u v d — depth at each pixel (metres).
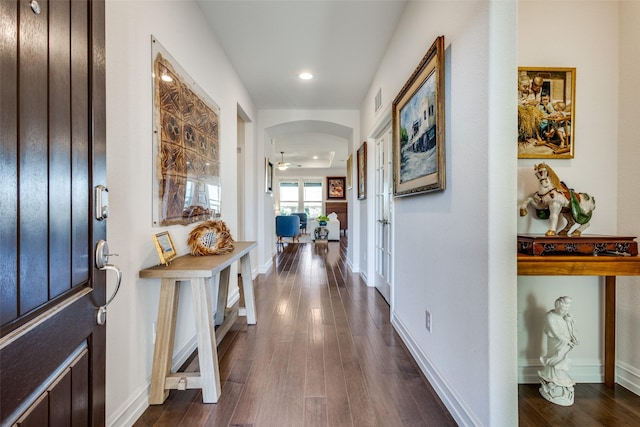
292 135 6.84
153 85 1.71
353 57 3.19
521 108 1.67
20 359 0.62
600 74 1.67
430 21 1.85
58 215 0.75
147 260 1.66
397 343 2.36
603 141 1.67
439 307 1.70
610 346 1.69
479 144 1.27
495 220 1.20
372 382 1.82
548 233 1.44
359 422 1.48
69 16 0.80
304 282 4.29
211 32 2.64
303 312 3.06
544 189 1.49
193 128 2.24
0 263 0.57
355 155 4.89
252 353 2.19
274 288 3.97
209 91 2.60
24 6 0.63
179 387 1.63
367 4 2.36
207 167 2.52
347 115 4.91
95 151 0.93
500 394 1.21
